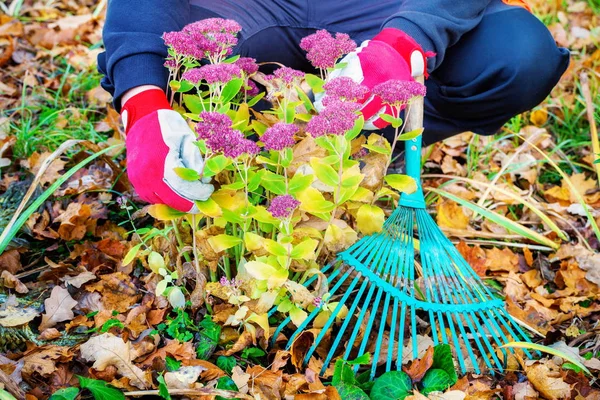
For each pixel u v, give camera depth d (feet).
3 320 4.88
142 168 4.11
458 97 5.97
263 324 4.53
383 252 5.23
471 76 5.83
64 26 9.57
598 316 5.67
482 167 7.62
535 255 6.49
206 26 4.48
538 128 8.09
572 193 7.11
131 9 4.82
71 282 5.23
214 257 4.67
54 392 4.36
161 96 4.54
